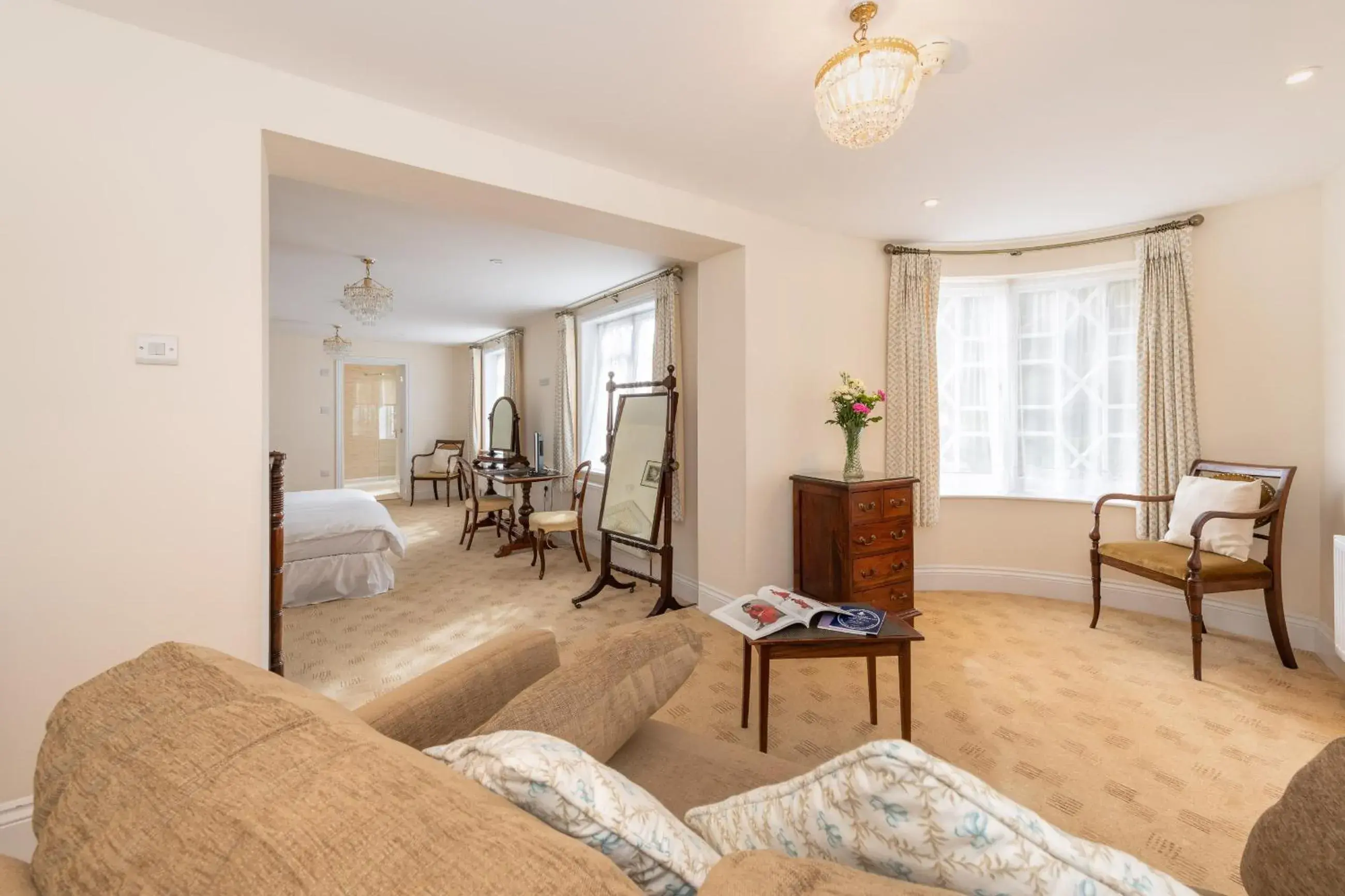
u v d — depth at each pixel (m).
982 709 2.31
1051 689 2.48
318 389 7.74
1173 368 3.22
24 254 1.57
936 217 3.31
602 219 2.74
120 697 0.62
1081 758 1.97
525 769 0.55
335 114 2.01
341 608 3.70
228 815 0.44
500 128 2.30
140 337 1.70
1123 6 1.60
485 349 7.80
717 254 3.36
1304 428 2.89
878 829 0.51
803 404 3.47
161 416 1.73
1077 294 3.75
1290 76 1.93
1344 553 2.18
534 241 3.63
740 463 3.30
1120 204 3.10
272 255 3.94
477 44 1.79
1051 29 1.70
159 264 1.73
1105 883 0.42
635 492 3.94
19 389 1.57
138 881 0.42
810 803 0.56
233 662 0.71
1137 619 3.34
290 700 0.61
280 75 1.92
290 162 2.13
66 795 0.51
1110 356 3.63
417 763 0.52
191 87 1.77
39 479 1.59
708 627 3.31
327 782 0.47
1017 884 0.45
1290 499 2.92
